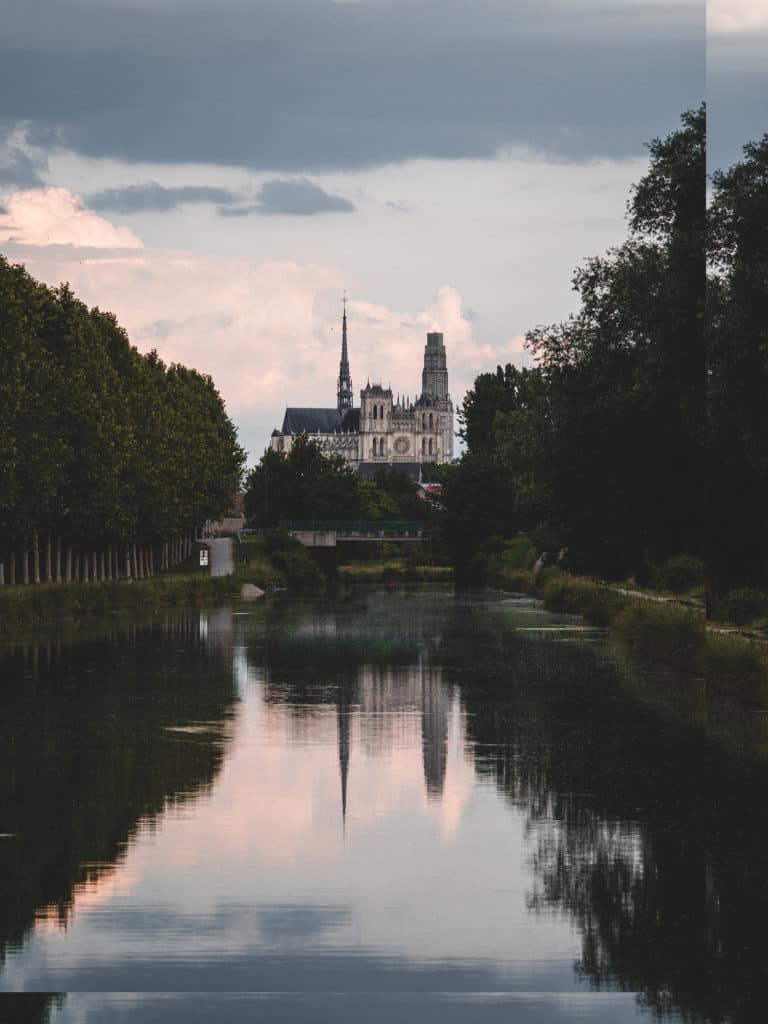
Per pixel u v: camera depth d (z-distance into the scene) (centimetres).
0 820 3105
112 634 8800
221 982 2142
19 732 4328
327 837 2969
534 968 2206
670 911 2478
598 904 2514
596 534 9662
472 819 3131
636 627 7500
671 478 8569
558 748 4044
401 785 3500
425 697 5234
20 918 2436
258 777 3594
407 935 2358
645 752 3953
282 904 2508
